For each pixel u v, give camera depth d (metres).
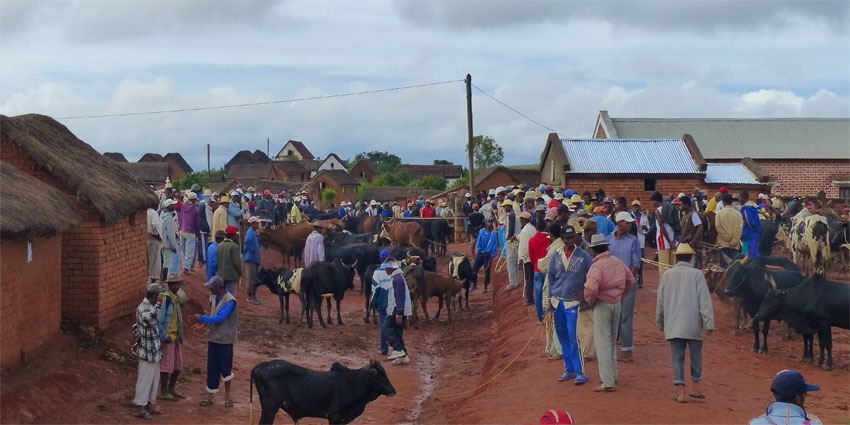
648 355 13.77
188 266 23.41
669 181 38.75
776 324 16.97
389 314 17.62
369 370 11.16
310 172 139.25
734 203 25.30
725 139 52.25
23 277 12.66
